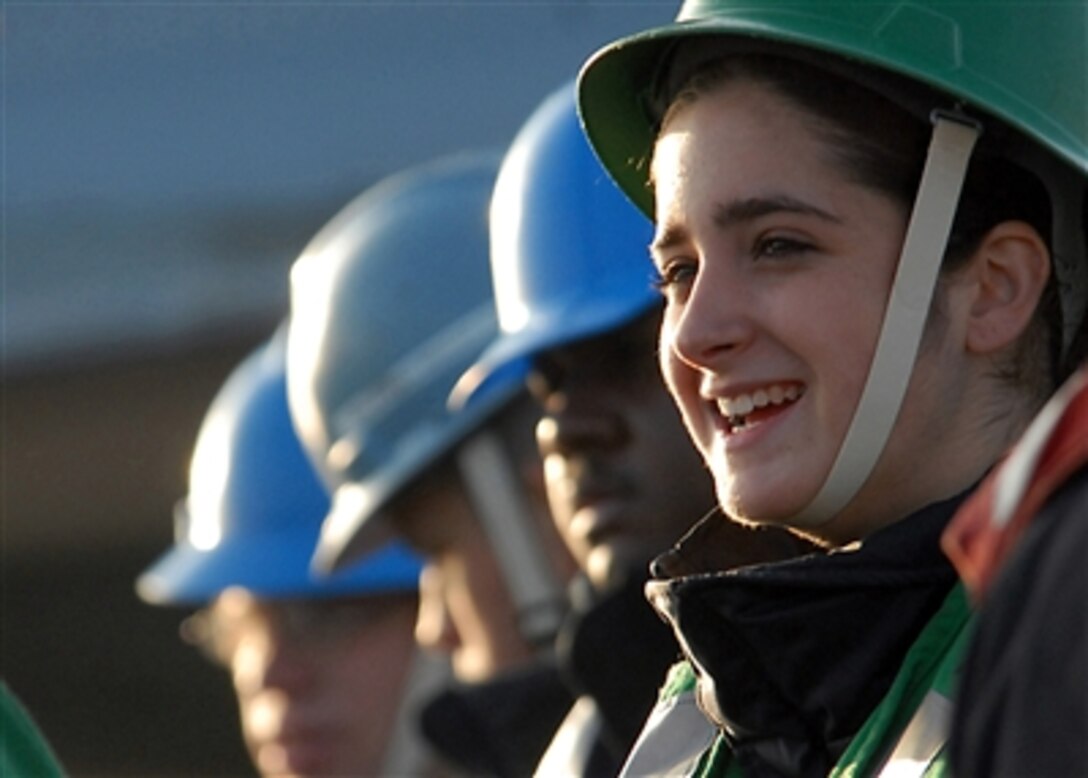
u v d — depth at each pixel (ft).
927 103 21.90
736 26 21.88
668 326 22.71
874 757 20.70
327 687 43.93
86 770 87.86
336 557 40.32
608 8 58.80
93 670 88.28
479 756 34.42
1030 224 22.22
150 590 48.32
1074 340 22.54
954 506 21.35
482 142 70.74
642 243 32.53
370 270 41.01
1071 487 14.92
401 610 43.68
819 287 21.68
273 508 47.16
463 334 40.06
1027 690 14.44
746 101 22.07
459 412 37.06
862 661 21.21
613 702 29.48
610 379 31.14
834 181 21.76
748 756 21.97
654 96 23.91
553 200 33.55
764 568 21.40
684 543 23.70
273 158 75.87
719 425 22.39
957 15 22.11
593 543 30.83
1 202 80.38
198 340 78.59
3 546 87.66
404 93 72.64
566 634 29.89
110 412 82.28
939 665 20.81
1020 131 22.02
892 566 21.16
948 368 22.00
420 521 37.91
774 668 21.47
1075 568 14.47
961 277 22.08
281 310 77.00
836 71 21.84
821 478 21.74
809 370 21.74
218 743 87.10
